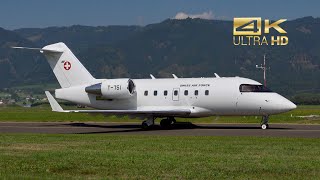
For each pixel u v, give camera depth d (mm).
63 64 76938
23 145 43062
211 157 33781
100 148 40219
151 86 71875
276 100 64625
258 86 66312
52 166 30203
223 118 91625
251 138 48938
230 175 27203
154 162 31516
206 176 26906
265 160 32219
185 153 36250
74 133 61250
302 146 40719
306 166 29750
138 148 39938
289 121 82688
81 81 76312
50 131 65312
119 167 29875
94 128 71062
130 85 72625
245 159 32781
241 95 65875
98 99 74438
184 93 69250
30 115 109062
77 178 26734
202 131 61812
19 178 26688
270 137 50156
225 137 50469
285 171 28281
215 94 67188
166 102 70312
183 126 72875
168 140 47312
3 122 89312
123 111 66438
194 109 68625
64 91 76750
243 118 90312
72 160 32562
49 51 76250
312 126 70312
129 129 68375
